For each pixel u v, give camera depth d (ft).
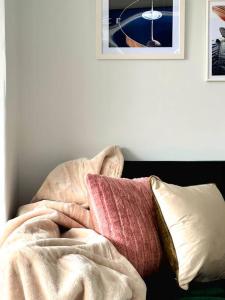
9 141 5.68
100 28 6.48
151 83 6.61
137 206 5.11
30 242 3.98
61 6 6.45
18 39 6.38
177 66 6.61
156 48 6.55
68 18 6.47
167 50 6.56
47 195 6.01
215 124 6.72
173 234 4.92
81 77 6.56
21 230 4.47
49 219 4.99
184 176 6.39
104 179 5.16
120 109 6.63
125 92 6.61
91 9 6.47
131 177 6.38
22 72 6.49
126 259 4.52
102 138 6.66
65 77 6.54
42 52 6.49
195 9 6.55
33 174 6.64
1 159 5.37
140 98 6.63
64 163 6.31
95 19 6.48
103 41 6.51
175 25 6.53
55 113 6.59
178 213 4.97
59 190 6.01
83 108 6.61
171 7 6.51
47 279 3.52
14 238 4.32
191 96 6.66
